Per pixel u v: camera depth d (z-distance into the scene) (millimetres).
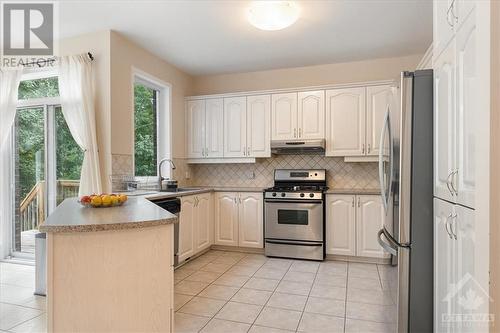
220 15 2871
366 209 3668
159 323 1551
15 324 2271
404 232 1841
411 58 3967
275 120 4172
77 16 2863
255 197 4109
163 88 4207
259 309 2492
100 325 1434
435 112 1711
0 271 3418
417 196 1827
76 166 3562
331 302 2621
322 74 4312
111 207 1980
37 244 2785
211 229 4258
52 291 1386
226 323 2268
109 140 3127
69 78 3162
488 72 1029
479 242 1081
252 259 3887
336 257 3838
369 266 3580
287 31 3234
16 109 3688
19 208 3898
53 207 3697
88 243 1417
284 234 3906
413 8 2779
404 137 1838
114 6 2689
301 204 3836
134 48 3514
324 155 4309
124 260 1471
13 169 3883
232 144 4367
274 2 2617
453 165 1382
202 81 4844
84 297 1414
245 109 4309
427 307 1813
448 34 1458
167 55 3893
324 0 2635
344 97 3924
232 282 3088
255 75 4609
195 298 2703
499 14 1009
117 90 3229
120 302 1463
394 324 1957
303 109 4070
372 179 4117
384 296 2316
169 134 4203
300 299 2682
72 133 3186
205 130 4504
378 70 4090
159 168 3840
